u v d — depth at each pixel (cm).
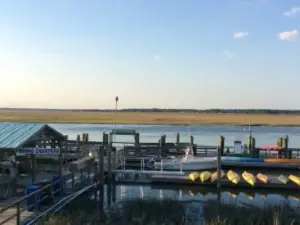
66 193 1744
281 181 2122
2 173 1917
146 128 8400
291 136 6369
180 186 2202
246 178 2136
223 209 1585
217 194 2088
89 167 2114
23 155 2111
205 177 2170
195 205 1795
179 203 1711
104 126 9094
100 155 2184
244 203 1867
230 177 2172
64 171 2148
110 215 1510
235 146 3259
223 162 2827
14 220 1278
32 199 1438
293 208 1634
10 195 1595
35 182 1719
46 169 2211
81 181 2019
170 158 2892
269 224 1397
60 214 1411
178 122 11644
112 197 1967
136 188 2197
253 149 3136
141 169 2622
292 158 3078
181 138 5625
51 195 1545
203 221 1482
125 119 13400
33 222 1277
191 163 2672
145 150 3192
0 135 1697
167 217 1487
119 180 2319
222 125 10431
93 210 1587
